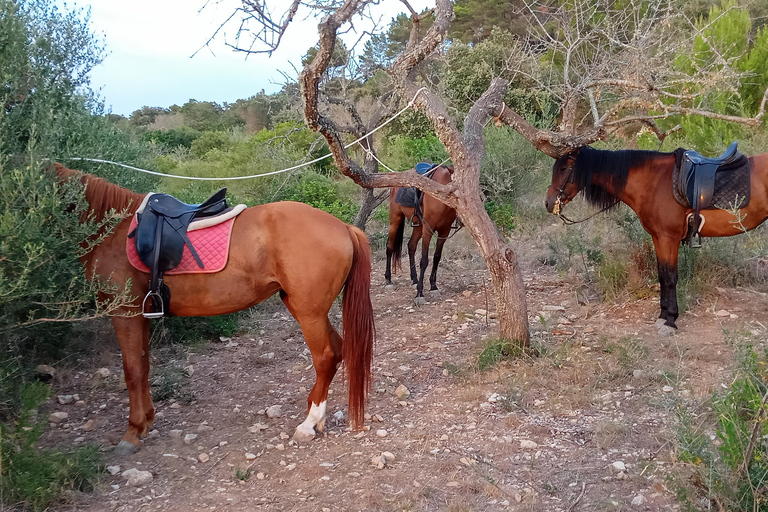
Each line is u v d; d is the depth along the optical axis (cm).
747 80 984
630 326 570
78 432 414
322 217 396
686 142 943
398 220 814
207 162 1587
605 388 444
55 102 419
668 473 309
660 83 560
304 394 481
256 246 384
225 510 314
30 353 478
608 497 305
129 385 386
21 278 310
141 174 600
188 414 447
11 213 321
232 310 396
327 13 410
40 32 417
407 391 465
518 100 1346
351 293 398
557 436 379
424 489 325
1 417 402
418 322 652
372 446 384
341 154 462
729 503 269
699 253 643
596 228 834
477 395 445
